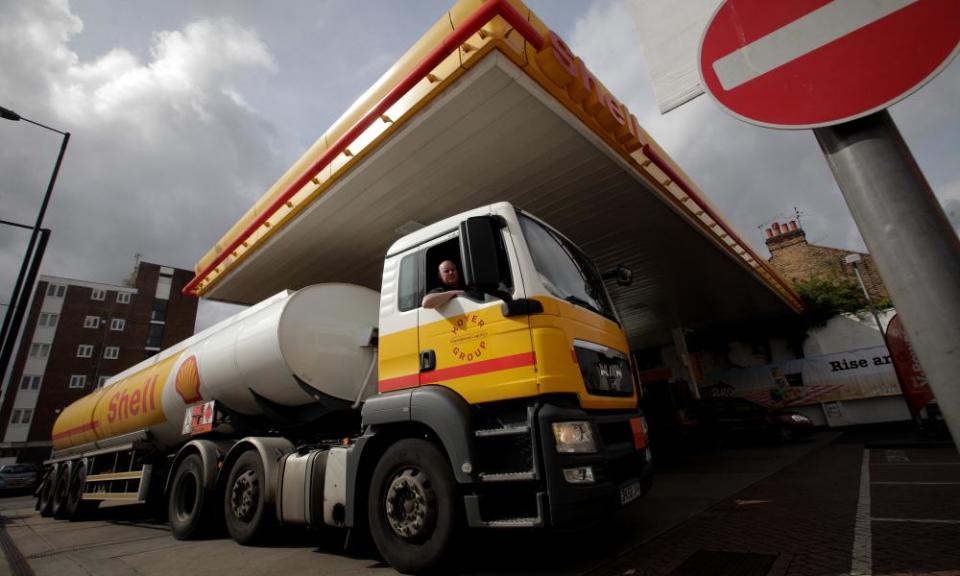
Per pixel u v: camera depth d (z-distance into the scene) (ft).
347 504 13.14
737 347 67.62
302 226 25.72
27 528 28.43
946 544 11.52
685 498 20.79
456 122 18.86
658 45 8.61
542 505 10.05
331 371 17.29
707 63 6.38
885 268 4.79
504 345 11.55
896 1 5.09
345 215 25.03
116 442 27.37
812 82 5.46
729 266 39.93
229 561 15.07
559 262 14.26
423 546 11.50
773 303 55.57
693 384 61.00
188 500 20.11
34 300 137.39
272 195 27.04
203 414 20.61
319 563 14.16
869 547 11.75
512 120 19.08
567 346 11.57
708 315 58.95
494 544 14.58
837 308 61.62
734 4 6.26
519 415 11.20
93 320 143.64
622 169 23.38
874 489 19.80
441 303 12.85
